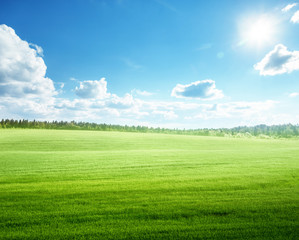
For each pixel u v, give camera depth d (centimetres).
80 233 578
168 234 574
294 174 1370
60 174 1431
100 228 607
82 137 5916
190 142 5869
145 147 4588
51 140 5053
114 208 750
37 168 1661
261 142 6425
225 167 1692
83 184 1112
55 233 578
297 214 698
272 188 1020
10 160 2034
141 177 1323
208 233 581
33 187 1040
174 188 1014
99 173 1466
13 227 613
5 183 1167
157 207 760
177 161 2025
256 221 651
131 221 652
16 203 796
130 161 2022
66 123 15050
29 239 550
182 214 701
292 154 2638
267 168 1623
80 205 779
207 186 1054
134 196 888
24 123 12725
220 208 747
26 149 3878
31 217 675
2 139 4978
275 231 591
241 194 916
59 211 722
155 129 15812
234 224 631
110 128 14725
